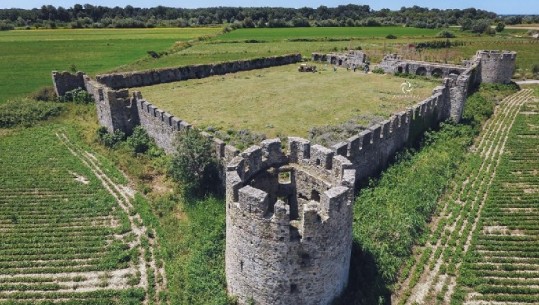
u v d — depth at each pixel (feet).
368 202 143.02
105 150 197.06
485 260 122.31
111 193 160.45
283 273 92.07
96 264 123.13
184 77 309.63
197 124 205.98
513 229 137.90
